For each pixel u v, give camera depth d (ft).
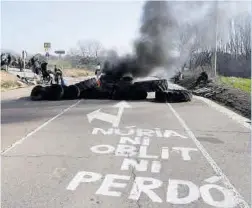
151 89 62.44
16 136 28.63
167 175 18.47
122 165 20.24
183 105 50.49
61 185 17.02
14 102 55.67
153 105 50.26
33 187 16.78
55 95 58.18
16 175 18.52
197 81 86.43
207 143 25.95
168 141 26.58
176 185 17.02
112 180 17.70
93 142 26.21
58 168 19.69
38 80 104.63
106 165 20.22
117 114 41.01
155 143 25.91
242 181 17.60
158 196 15.67
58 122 35.60
